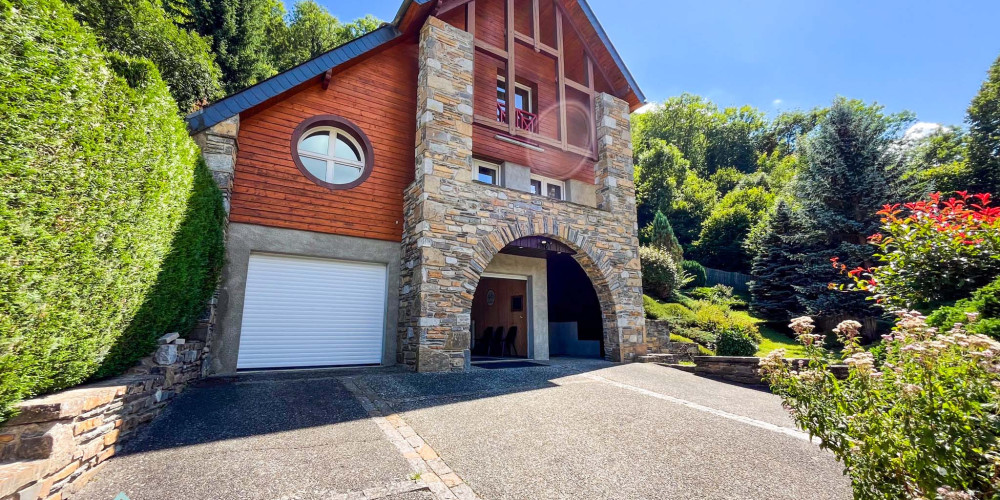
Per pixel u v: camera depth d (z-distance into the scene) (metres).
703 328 14.32
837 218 15.66
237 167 7.56
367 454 3.68
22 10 2.53
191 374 5.85
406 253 8.47
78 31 2.95
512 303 12.16
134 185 3.55
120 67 3.78
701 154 39.12
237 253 7.34
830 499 3.14
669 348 11.62
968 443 2.03
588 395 5.93
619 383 6.87
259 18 19.06
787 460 3.86
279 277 7.73
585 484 3.30
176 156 4.50
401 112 9.33
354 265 8.40
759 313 18.14
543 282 11.43
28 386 2.63
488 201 8.49
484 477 3.35
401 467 3.47
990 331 4.29
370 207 8.61
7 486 2.12
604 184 10.70
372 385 5.89
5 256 2.35
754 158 41.22
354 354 8.14
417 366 7.22
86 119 2.94
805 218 16.61
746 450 4.08
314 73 8.13
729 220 25.98
